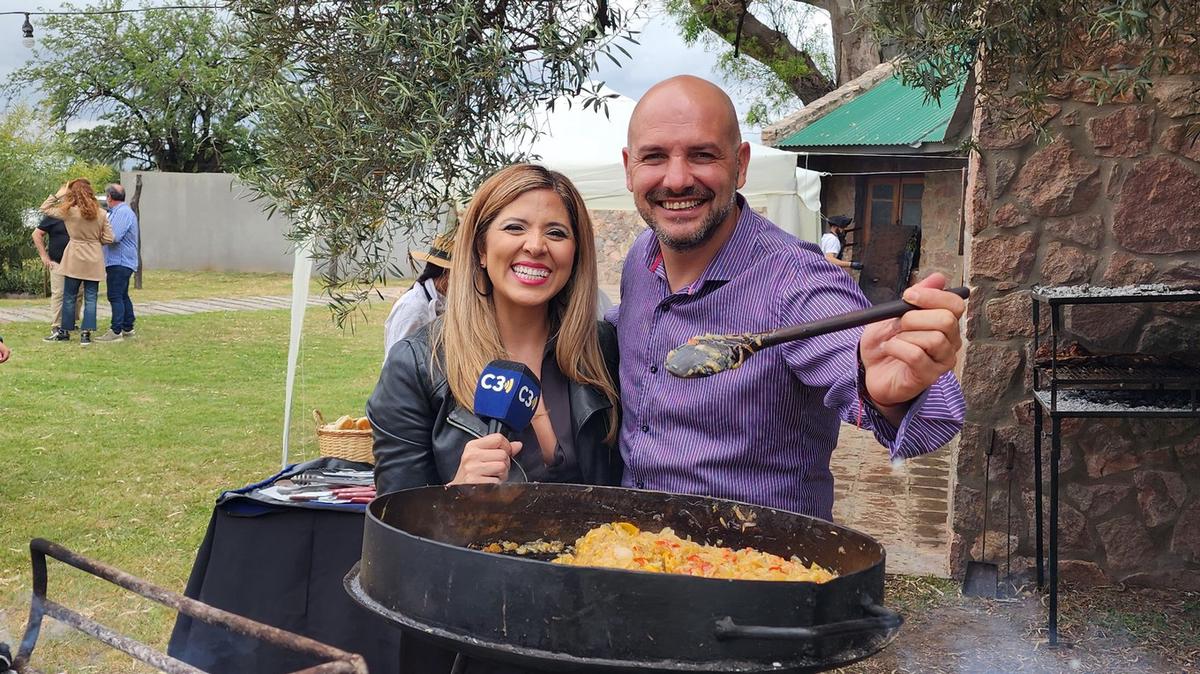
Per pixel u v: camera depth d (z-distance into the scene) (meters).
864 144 13.67
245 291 22.36
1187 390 4.41
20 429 8.20
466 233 2.42
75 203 12.65
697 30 15.07
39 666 3.95
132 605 4.62
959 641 4.36
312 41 3.37
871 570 1.59
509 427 2.28
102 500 6.33
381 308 18.67
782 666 1.46
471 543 2.10
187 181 29.91
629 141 2.34
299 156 3.38
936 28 3.12
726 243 2.34
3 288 18.84
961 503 5.12
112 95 34.00
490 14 3.33
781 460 2.28
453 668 2.11
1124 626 4.49
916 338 1.64
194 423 8.63
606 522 2.16
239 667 3.13
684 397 2.31
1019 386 5.00
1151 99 4.71
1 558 5.20
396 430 2.42
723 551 1.97
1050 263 4.91
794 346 2.15
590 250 2.46
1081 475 4.98
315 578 3.18
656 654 1.46
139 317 16.44
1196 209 4.73
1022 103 4.05
